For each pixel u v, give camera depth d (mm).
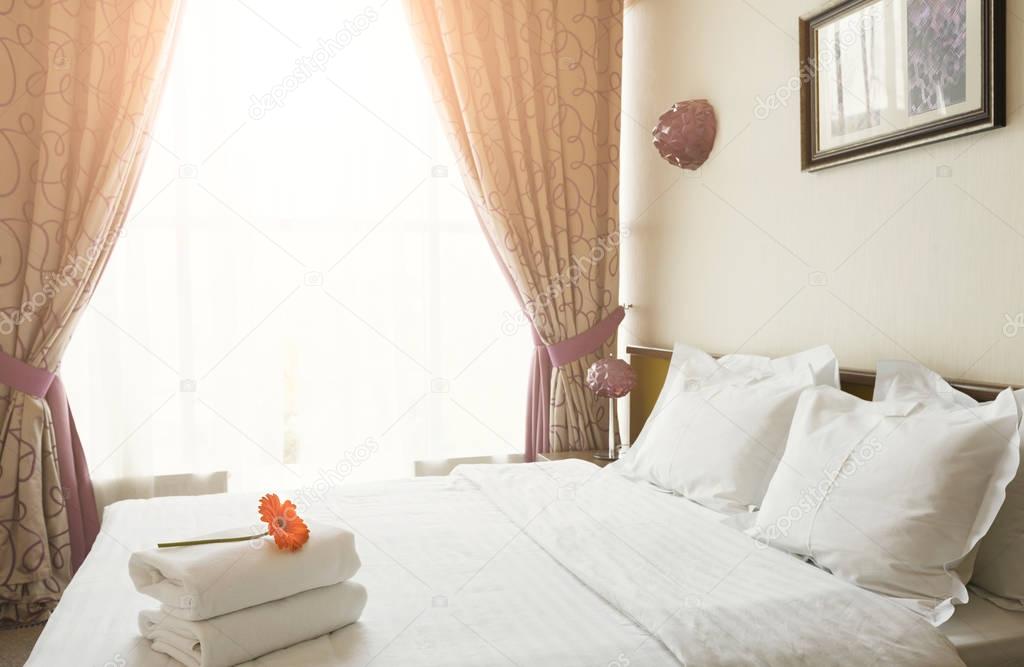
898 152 2115
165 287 3332
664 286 3455
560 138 3664
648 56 3553
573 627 1513
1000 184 1812
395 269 3650
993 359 1847
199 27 3340
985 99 1809
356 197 3594
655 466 2555
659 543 1943
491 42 3561
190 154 3342
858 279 2293
